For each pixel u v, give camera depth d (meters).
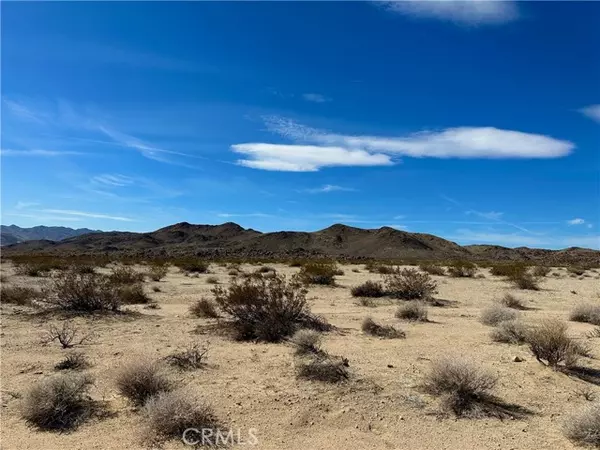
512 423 5.71
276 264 51.62
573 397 6.54
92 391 6.50
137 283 22.53
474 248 168.25
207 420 5.58
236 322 10.92
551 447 5.12
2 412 5.87
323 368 7.19
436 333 10.66
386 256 149.25
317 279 23.52
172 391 5.92
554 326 8.52
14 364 7.76
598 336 10.45
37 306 13.40
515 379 7.20
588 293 20.73
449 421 5.75
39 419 5.59
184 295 18.66
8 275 27.45
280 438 5.28
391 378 7.11
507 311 12.02
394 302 16.88
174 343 9.38
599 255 107.62
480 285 24.12
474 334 10.55
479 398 6.34
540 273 32.25
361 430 5.50
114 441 5.15
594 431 5.19
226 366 7.71
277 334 9.95
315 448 5.08
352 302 16.84
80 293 13.05
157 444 5.08
